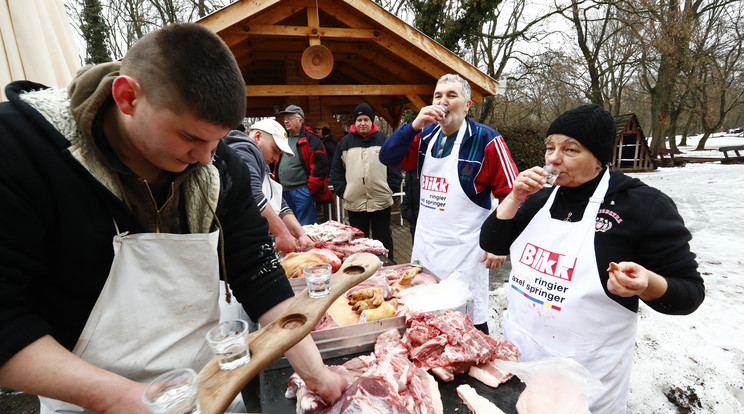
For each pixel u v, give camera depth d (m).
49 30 2.06
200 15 12.17
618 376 1.53
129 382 0.90
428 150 2.86
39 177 0.86
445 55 5.76
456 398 1.28
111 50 11.35
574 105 15.62
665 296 1.34
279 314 1.27
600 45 15.84
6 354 0.80
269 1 5.09
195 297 1.19
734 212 7.68
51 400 1.21
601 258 1.49
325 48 5.69
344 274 1.43
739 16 18.25
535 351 1.66
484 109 13.04
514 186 1.66
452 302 1.71
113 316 1.06
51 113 0.90
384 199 4.89
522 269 1.74
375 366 1.34
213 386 0.85
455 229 2.68
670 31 13.79
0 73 1.89
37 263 0.90
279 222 2.36
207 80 0.80
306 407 1.16
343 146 5.00
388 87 6.39
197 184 1.15
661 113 17.89
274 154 3.19
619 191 1.51
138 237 1.04
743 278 4.44
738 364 2.85
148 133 0.86
